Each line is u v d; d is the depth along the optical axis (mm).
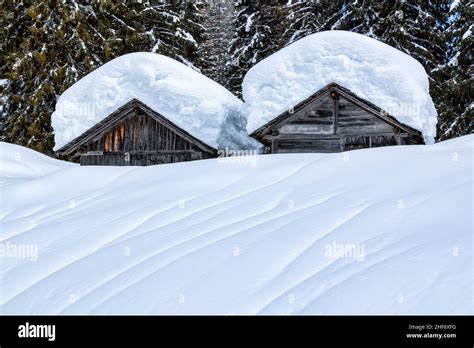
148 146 15719
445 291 3178
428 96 14602
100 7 23078
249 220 5469
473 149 6809
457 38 20859
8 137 22016
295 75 14320
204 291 4020
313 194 5969
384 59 13883
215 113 14922
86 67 22156
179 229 5637
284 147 14617
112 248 5453
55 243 6043
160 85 15445
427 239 3951
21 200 8375
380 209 4887
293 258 4262
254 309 3631
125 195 7566
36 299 4680
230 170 7816
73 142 15992
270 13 28469
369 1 22562
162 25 26203
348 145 14305
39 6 21734
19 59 21547
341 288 3506
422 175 5805
